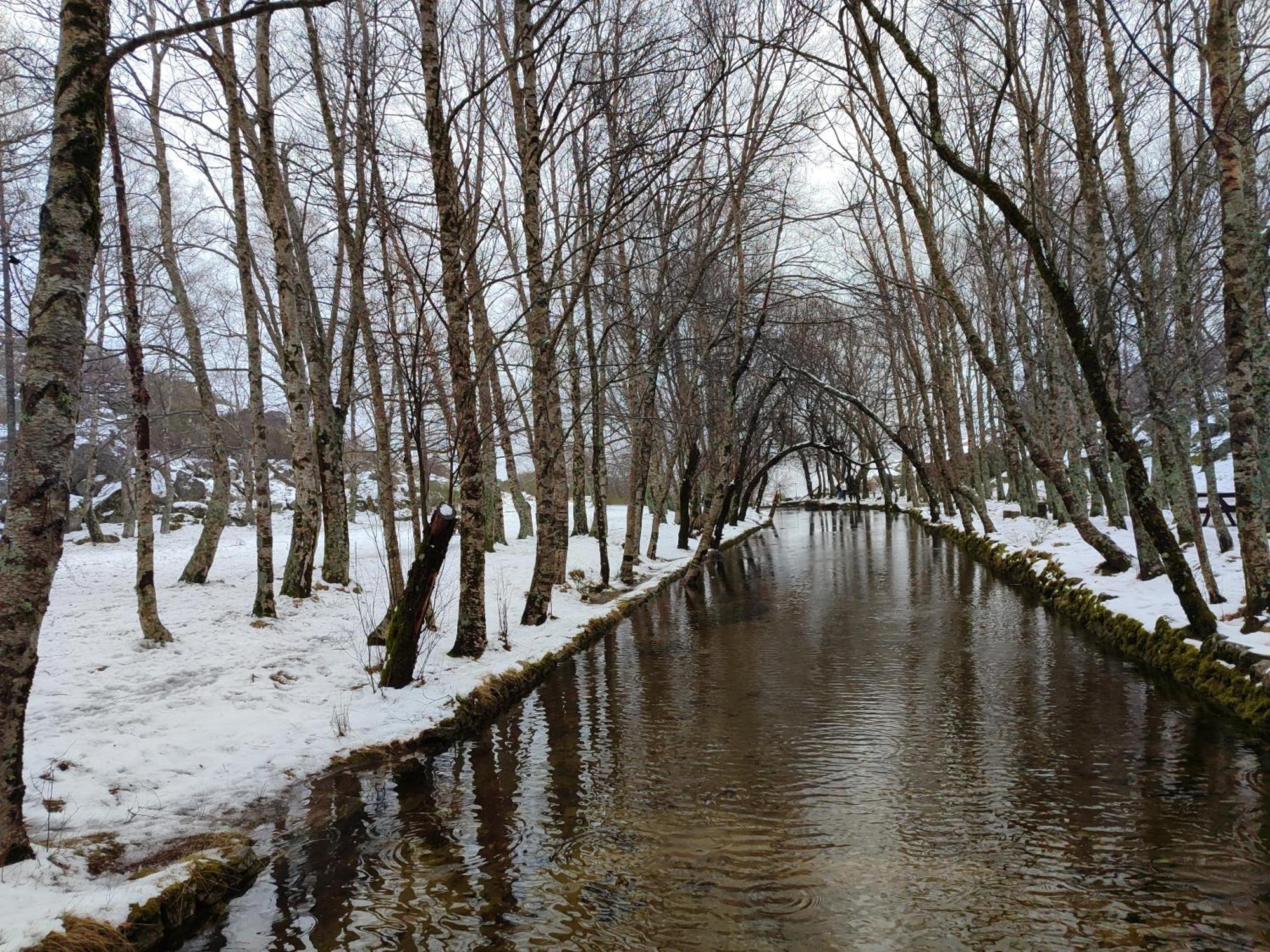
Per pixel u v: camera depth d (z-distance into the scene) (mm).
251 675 7969
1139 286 9938
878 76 12656
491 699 8219
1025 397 24734
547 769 6500
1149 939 3754
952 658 9875
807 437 43000
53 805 5012
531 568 17453
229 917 4270
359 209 10711
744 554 26625
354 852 5008
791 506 72062
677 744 7016
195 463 34188
